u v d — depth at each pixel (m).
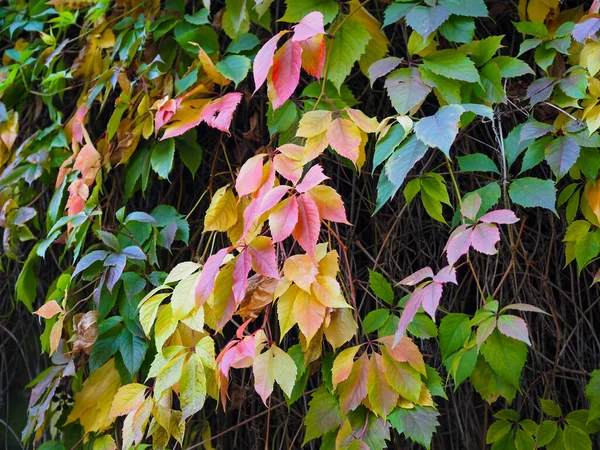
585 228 1.04
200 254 1.14
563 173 0.97
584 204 1.04
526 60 1.13
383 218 1.12
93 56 1.19
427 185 1.03
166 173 1.08
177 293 0.96
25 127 1.28
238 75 1.05
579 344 1.10
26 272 1.20
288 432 1.10
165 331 0.97
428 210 1.04
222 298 0.95
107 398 1.08
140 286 1.07
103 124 1.23
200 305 0.93
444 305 1.11
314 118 0.99
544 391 1.07
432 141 0.89
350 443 0.96
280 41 1.13
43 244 1.13
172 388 0.99
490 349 0.97
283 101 0.96
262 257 0.93
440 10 0.99
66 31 1.27
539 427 1.02
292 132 1.06
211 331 1.11
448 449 1.10
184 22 1.11
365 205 1.13
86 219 1.08
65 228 1.20
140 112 1.11
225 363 0.94
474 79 0.99
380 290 1.01
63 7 1.21
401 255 1.12
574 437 1.02
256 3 1.03
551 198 0.96
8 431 1.28
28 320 1.29
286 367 0.95
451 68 1.00
